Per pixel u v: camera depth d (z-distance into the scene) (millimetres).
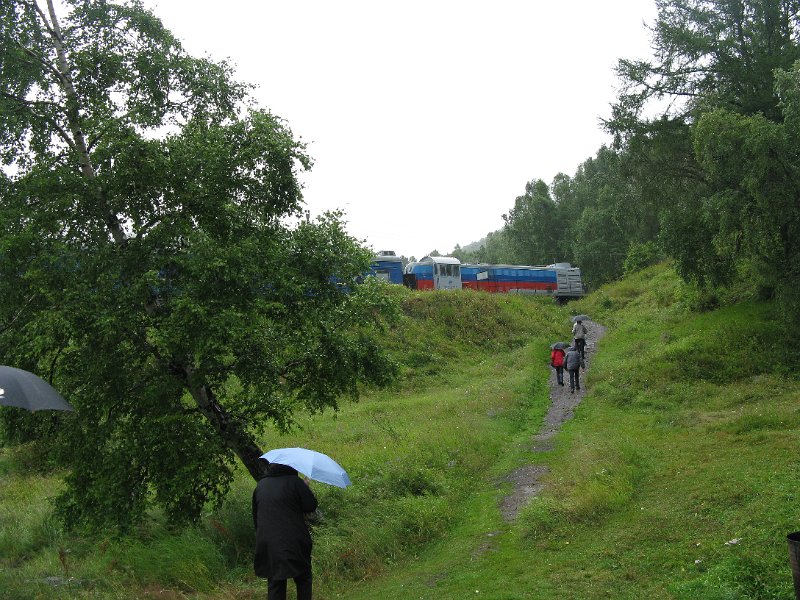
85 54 10062
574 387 20844
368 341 11156
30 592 8188
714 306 25812
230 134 10078
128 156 8898
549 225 72375
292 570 5984
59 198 8883
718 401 16203
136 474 9055
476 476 12500
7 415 9797
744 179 18422
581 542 8398
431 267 43594
